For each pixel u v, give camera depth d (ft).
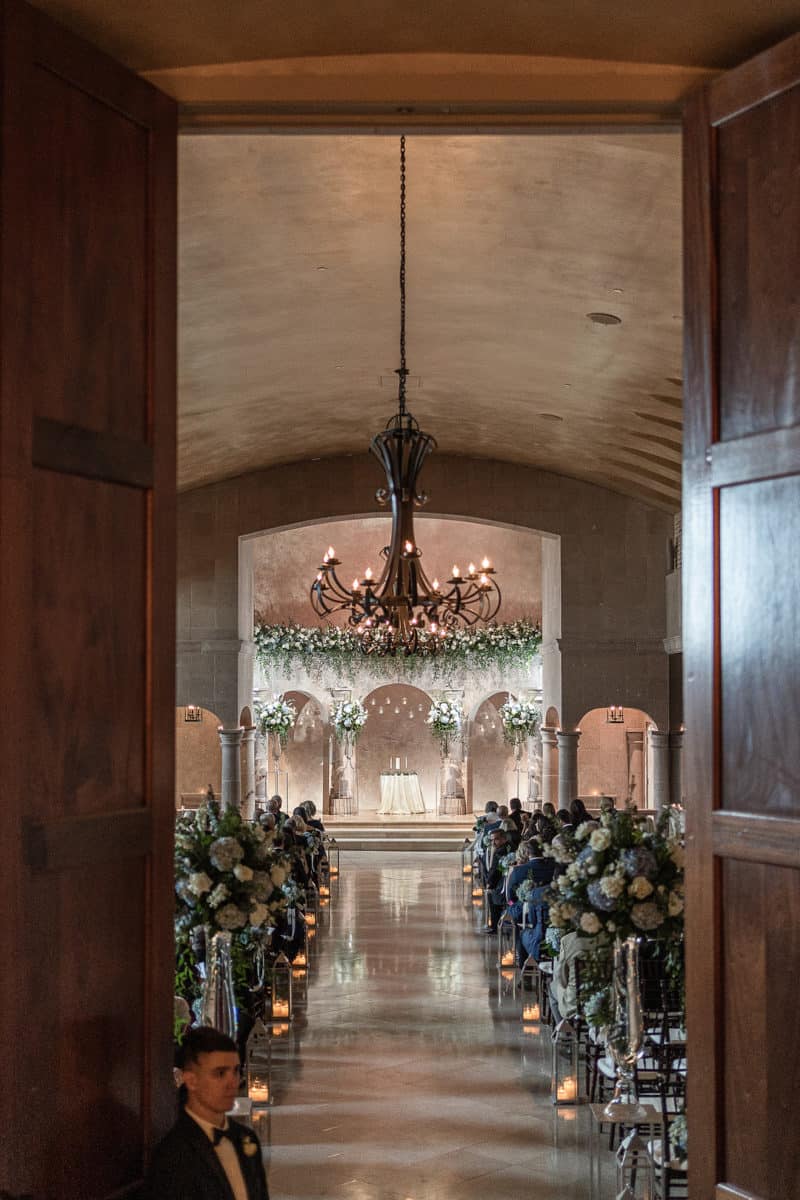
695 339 13.87
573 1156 25.68
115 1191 12.55
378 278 46.62
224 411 62.39
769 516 13.01
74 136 12.66
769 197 13.19
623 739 95.04
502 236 41.98
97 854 12.37
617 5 13.43
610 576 79.00
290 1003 38.60
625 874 24.97
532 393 62.23
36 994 11.71
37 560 11.93
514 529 79.71
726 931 13.38
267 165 35.76
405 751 101.19
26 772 11.68
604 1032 24.59
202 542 78.38
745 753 13.19
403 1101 29.73
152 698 13.21
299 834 54.90
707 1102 13.37
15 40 12.00
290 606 99.86
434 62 14.15
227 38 13.75
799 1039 12.46
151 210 13.60
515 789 99.60
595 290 45.85
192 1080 11.87
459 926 55.62
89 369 12.66
